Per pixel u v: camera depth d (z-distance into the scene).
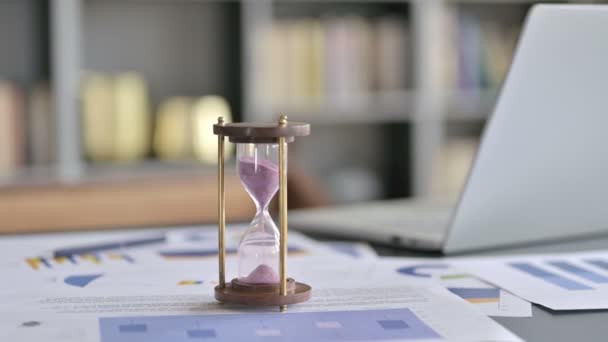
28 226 2.87
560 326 1.00
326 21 3.71
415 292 1.10
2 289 1.13
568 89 1.25
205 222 1.66
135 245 1.40
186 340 0.94
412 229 1.45
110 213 2.98
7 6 3.39
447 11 3.94
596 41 1.23
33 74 3.44
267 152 1.08
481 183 1.29
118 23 3.67
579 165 1.32
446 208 1.73
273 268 1.07
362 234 1.46
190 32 3.80
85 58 3.62
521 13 4.45
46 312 1.03
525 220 1.35
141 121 3.47
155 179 3.30
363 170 4.26
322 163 4.24
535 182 1.32
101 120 3.38
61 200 2.96
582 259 1.29
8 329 0.97
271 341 0.94
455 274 1.20
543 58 1.21
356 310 1.03
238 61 3.65
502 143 1.27
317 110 3.72
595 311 1.04
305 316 1.01
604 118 1.29
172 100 3.55
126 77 3.46
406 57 3.91
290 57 3.65
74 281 1.17
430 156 3.99
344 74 3.76
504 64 4.07
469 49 3.99
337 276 1.18
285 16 3.97
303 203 2.60
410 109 3.92
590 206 1.38
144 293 1.11
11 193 3.01
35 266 1.26
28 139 3.25
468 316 1.01
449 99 3.97
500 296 1.10
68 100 3.25
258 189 1.09
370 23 3.86
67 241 1.44
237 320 1.00
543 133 1.27
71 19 3.24
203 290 1.12
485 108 4.03
